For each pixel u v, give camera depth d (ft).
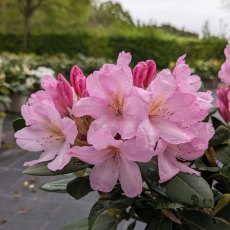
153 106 0.64
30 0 18.25
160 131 0.63
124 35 15.52
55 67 9.31
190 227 0.71
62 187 0.79
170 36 14.94
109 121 0.62
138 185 0.62
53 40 16.51
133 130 0.60
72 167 0.68
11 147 4.53
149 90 0.65
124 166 0.63
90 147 0.61
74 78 0.70
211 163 0.81
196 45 14.39
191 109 0.64
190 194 0.62
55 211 2.88
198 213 0.71
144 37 14.94
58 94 0.67
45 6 18.99
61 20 19.34
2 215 2.80
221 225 0.69
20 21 18.85
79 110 0.63
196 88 0.72
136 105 0.61
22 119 0.78
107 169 0.63
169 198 0.63
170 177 0.62
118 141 0.60
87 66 9.35
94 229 0.69
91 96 0.63
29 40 16.71
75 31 17.03
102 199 0.71
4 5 18.72
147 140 0.59
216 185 0.90
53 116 0.65
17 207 2.93
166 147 0.66
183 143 0.65
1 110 5.53
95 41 16.05
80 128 0.66
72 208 2.93
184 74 0.68
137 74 0.66
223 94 0.88
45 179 3.51
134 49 15.16
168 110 0.64
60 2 19.04
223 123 0.88
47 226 2.66
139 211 0.71
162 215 0.70
